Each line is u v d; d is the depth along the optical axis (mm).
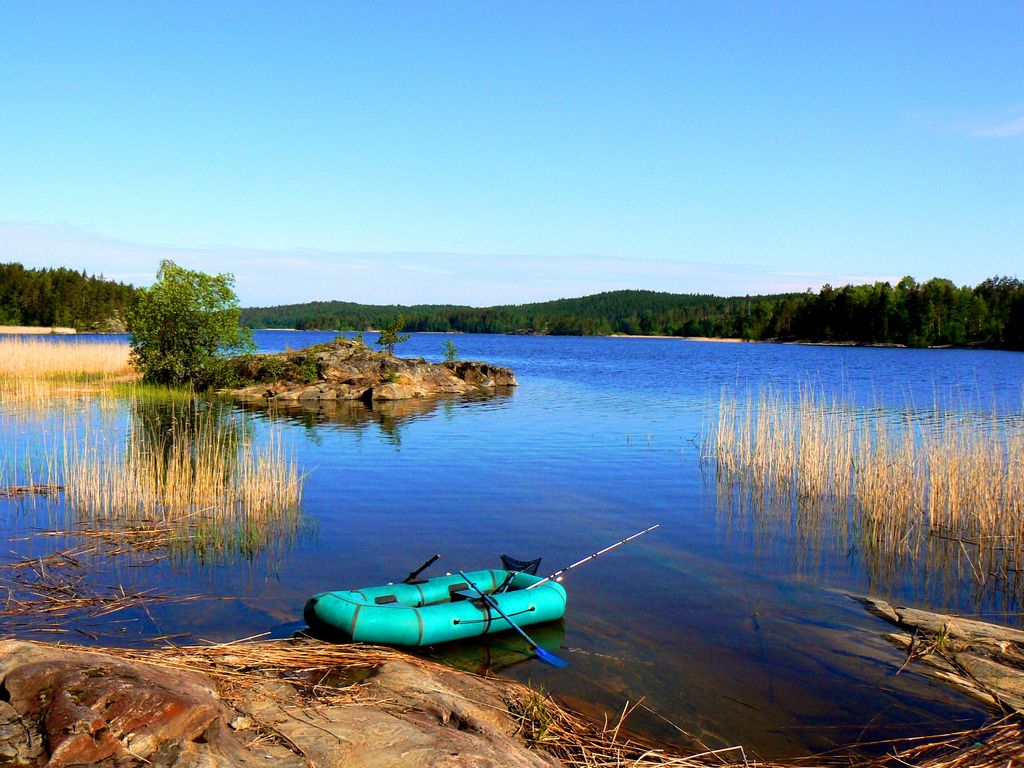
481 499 13273
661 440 19859
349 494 13430
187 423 18281
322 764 4363
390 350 36250
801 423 16781
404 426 22062
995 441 14961
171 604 8172
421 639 7254
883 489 12578
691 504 13328
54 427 18609
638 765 5281
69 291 95625
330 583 9000
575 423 23109
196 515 11703
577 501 13320
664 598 8906
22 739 3979
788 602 8844
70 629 7406
